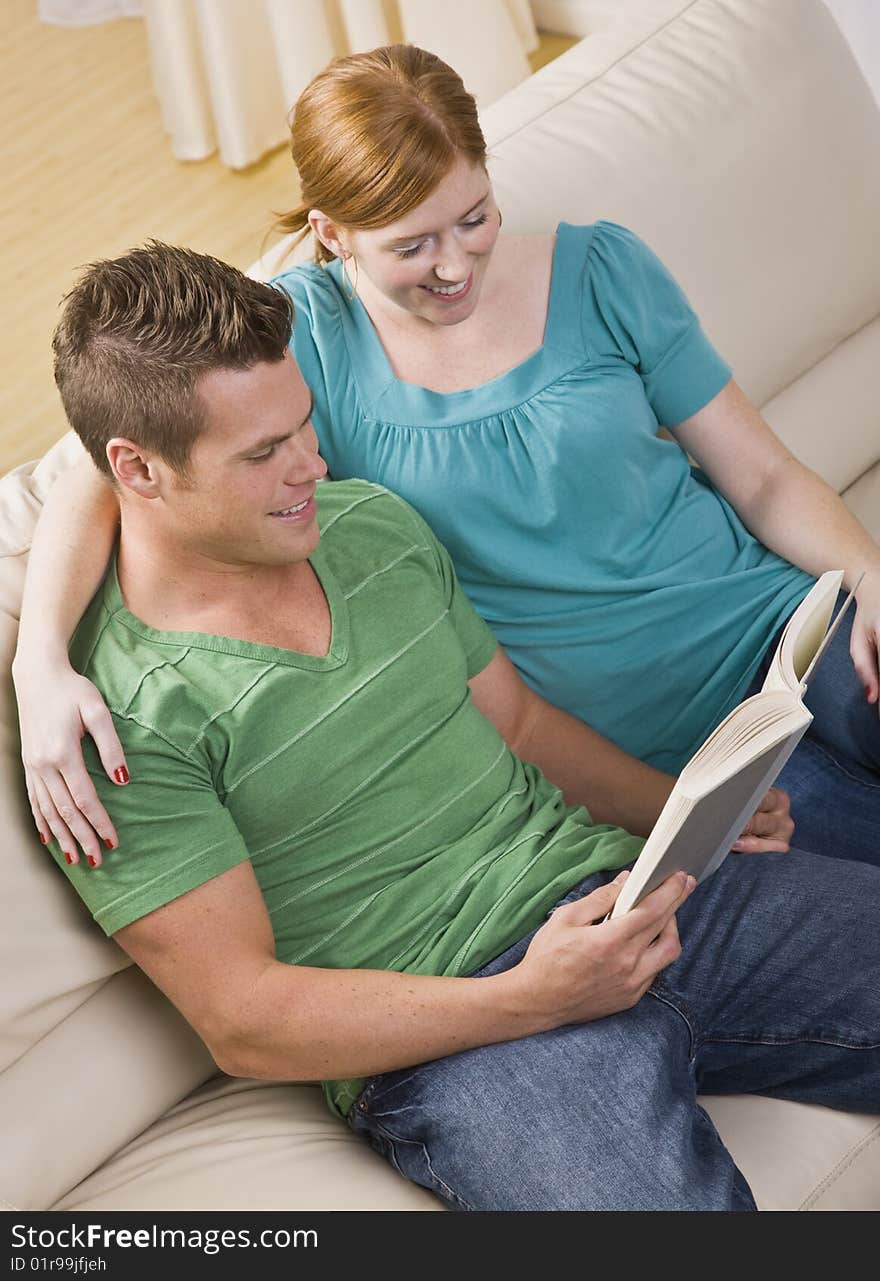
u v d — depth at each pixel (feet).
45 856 4.10
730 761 3.66
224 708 4.11
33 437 9.36
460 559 5.22
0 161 11.85
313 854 4.31
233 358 3.84
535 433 5.04
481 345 5.08
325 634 4.38
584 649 5.29
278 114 11.12
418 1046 3.98
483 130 5.87
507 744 4.95
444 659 4.53
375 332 5.13
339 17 10.02
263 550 4.11
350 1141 4.28
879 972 4.24
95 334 3.89
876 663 5.12
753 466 5.45
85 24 13.28
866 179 6.36
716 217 5.91
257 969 3.94
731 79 6.06
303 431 4.05
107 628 4.18
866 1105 4.26
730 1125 4.28
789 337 6.21
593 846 4.50
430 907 4.33
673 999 4.23
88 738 3.95
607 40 6.21
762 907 4.39
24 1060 4.10
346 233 4.77
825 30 6.36
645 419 5.27
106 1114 4.20
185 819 3.97
